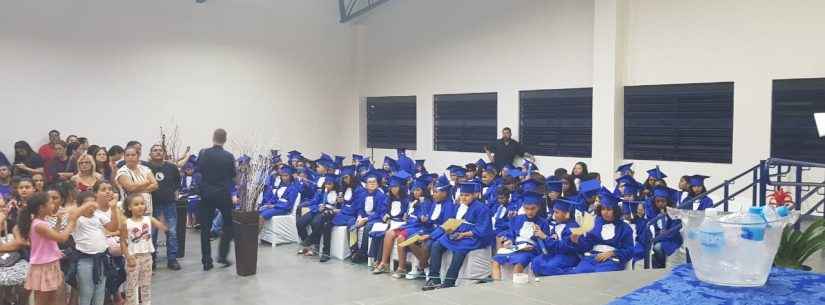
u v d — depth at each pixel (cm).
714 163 934
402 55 1385
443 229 658
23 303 534
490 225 655
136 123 1182
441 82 1307
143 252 527
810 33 840
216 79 1274
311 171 1006
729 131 921
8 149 1054
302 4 1391
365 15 1466
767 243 276
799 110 854
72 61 1111
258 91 1331
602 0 1007
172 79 1220
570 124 1101
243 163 855
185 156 1081
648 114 999
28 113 1071
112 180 687
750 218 278
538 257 575
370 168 963
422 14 1335
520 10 1159
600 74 1015
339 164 1144
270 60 1347
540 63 1133
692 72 948
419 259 685
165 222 719
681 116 965
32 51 1072
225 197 730
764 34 879
